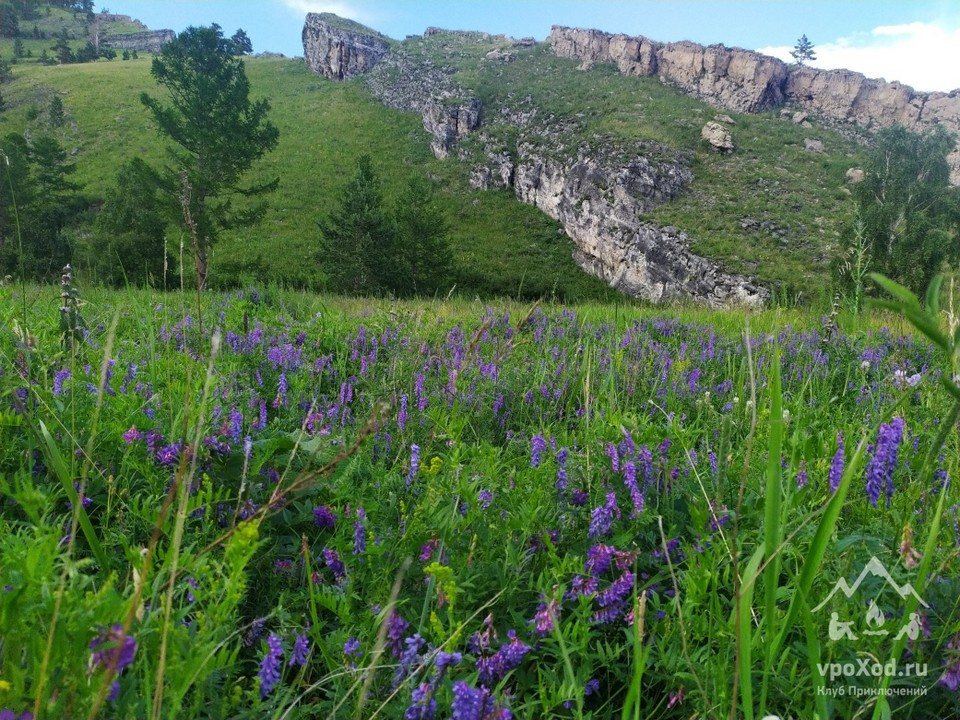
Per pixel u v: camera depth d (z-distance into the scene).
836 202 62.84
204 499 2.27
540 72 104.25
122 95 91.50
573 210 64.06
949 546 2.17
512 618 2.05
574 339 6.87
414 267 39.72
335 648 1.81
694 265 51.22
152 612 1.56
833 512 1.54
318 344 5.81
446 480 2.59
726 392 4.92
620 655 2.03
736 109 95.50
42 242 32.16
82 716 1.19
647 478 2.69
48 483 2.30
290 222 61.31
